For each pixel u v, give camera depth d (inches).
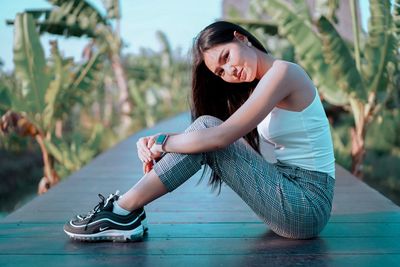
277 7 258.5
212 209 121.0
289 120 88.4
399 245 92.0
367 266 82.0
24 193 601.0
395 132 476.1
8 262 84.3
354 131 258.1
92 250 89.7
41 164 677.9
